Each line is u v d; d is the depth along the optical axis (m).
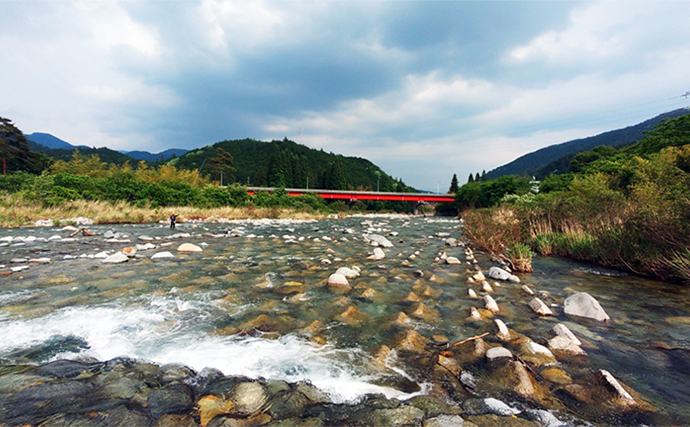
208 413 2.08
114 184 21.91
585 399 2.38
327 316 4.08
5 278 5.35
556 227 11.37
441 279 6.31
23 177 21.30
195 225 16.94
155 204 22.72
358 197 65.69
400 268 7.32
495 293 5.39
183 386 2.39
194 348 3.11
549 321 4.12
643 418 2.18
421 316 4.16
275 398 2.29
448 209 72.31
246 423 2.00
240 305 4.43
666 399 2.43
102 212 17.72
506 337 3.49
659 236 6.73
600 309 4.29
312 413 2.14
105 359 2.83
